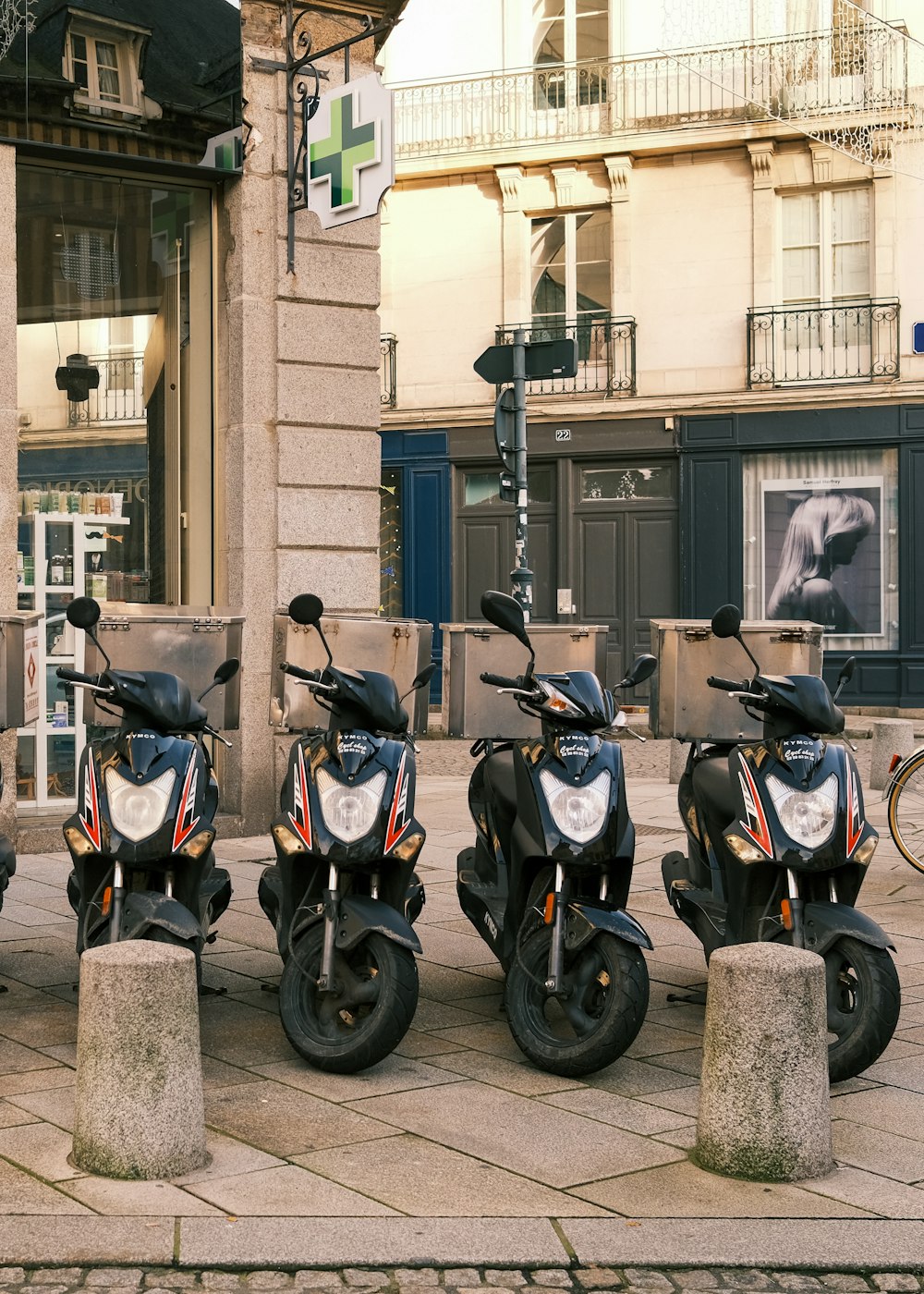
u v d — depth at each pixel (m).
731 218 21.62
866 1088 5.41
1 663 6.20
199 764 5.65
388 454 23.06
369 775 5.41
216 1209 4.16
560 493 22.39
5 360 9.79
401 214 22.98
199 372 11.02
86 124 10.04
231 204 10.79
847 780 5.51
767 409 21.38
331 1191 4.31
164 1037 4.43
